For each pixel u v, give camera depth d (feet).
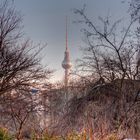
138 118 34.86
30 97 55.16
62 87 54.75
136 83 44.01
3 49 61.87
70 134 29.63
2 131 33.73
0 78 60.85
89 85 47.09
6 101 53.62
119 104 38.45
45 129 32.22
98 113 34.78
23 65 63.82
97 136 28.30
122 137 29.45
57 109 44.78
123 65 46.91
